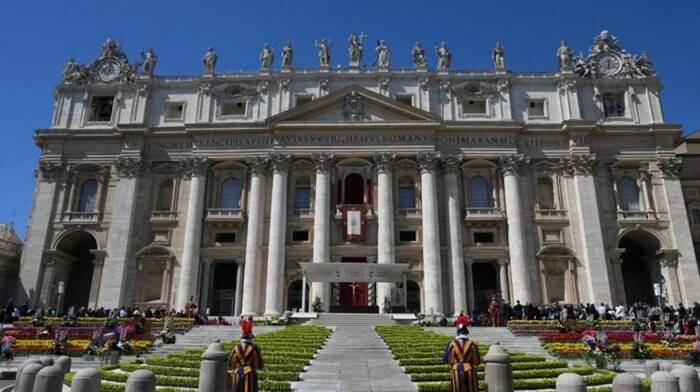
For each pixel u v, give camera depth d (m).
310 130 53.34
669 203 51.78
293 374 17.58
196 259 50.72
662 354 26.55
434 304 47.88
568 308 43.56
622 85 56.28
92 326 37.47
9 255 55.84
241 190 53.56
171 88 57.53
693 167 58.06
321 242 49.88
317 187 51.84
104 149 55.19
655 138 53.72
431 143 52.78
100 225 52.69
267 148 53.78
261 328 36.50
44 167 54.44
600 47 57.50
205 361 13.91
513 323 36.81
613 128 53.69
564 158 53.16
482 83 55.81
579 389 12.50
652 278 52.56
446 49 57.31
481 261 51.12
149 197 53.53
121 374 18.61
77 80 57.91
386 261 49.25
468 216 51.25
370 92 53.66
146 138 54.94
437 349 23.52
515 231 50.28
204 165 53.44
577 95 55.28
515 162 52.41
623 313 43.75
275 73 56.53
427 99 55.28
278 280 49.06
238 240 52.06
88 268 55.72
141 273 51.12
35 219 52.81
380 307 47.31
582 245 50.47
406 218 51.66
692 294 48.81
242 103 56.56
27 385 14.09
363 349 25.36
